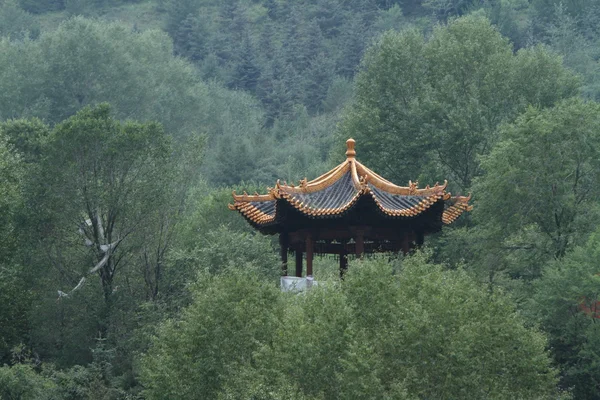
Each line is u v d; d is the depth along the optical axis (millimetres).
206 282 126125
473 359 105938
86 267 178250
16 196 174125
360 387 98562
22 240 175875
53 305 173750
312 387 102688
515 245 184625
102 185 178000
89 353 172375
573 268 154875
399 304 107125
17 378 149750
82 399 158000
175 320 161375
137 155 178375
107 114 183375
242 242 180750
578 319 153500
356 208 132625
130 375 161875
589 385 150500
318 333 104062
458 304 108250
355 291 110312
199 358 117875
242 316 118188
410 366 104062
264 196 146750
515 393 111250
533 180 179125
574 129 179375
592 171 182250
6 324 171375
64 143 175625
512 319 114062
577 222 178000
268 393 103375
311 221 136750
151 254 182500
